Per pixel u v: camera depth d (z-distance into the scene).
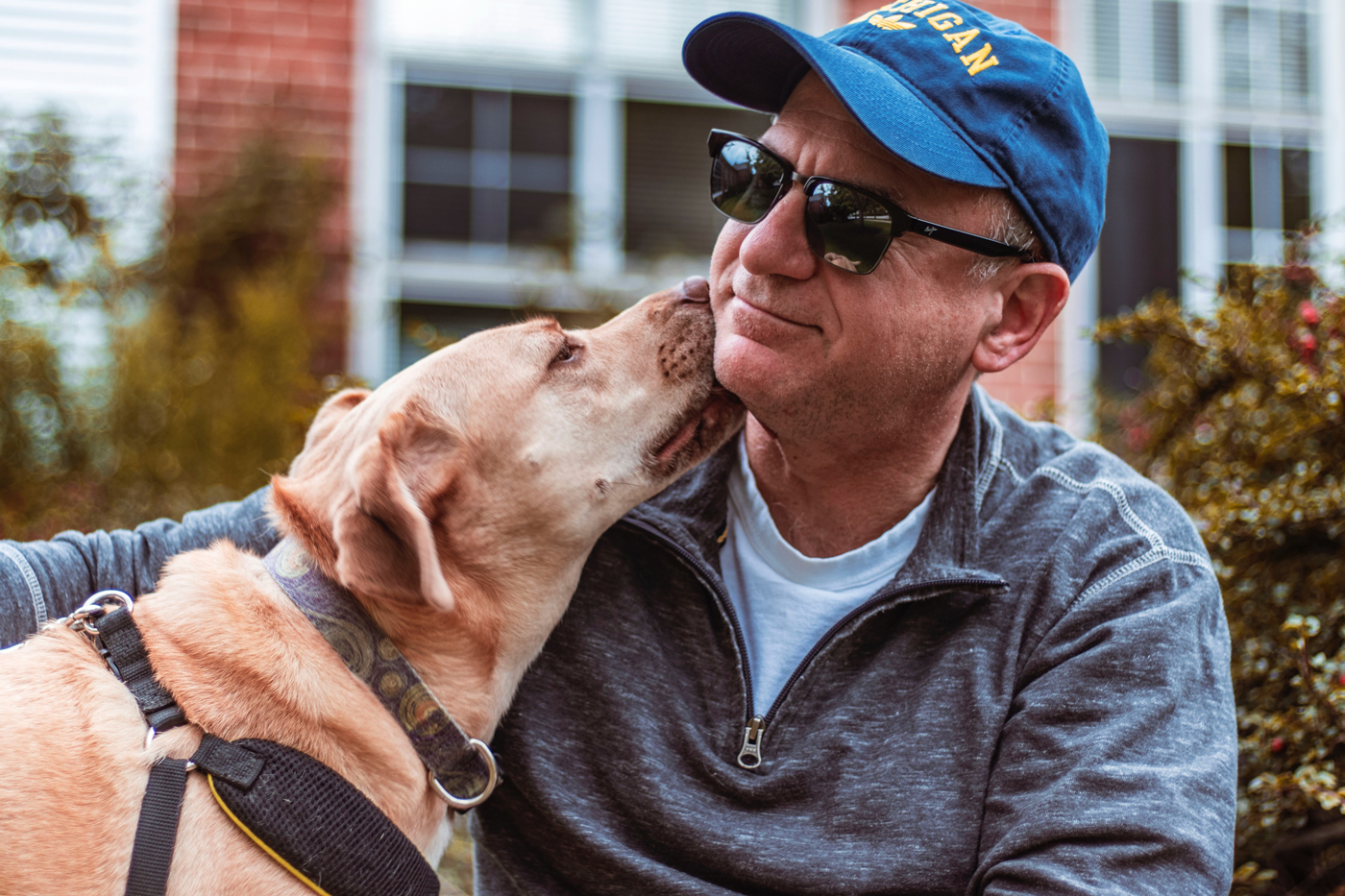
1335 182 6.02
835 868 1.56
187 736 1.53
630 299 5.07
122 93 5.08
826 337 1.65
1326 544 2.51
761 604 1.79
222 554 1.76
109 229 4.66
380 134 5.36
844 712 1.66
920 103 1.64
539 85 5.61
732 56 1.81
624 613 1.79
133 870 1.42
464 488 1.76
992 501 1.80
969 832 1.56
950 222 1.65
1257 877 2.20
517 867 1.76
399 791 1.62
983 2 5.72
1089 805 1.44
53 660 1.61
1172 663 1.55
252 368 4.19
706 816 1.62
